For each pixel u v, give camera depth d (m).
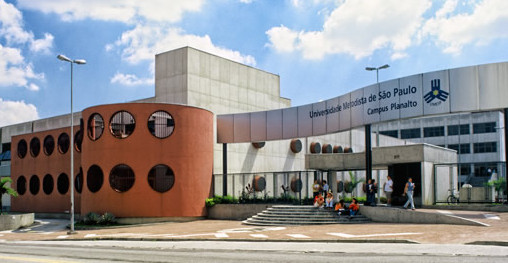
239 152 39.09
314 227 22.92
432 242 15.06
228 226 26.61
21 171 42.69
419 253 12.80
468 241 14.73
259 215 28.11
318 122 31.28
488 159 76.06
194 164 32.22
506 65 22.17
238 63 41.44
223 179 34.28
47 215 39.69
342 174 43.97
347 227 21.75
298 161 45.78
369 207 25.09
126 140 31.05
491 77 22.41
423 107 24.16
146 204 30.64
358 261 11.60
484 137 76.94
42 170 40.78
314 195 28.72
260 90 43.56
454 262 10.90
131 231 25.97
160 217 30.78
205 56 38.28
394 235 17.09
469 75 22.91
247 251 15.16
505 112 22.14
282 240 17.83
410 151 30.80
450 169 34.47
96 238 22.44
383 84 26.23
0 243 22.62
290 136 33.00
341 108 29.33
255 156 40.72
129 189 30.67
